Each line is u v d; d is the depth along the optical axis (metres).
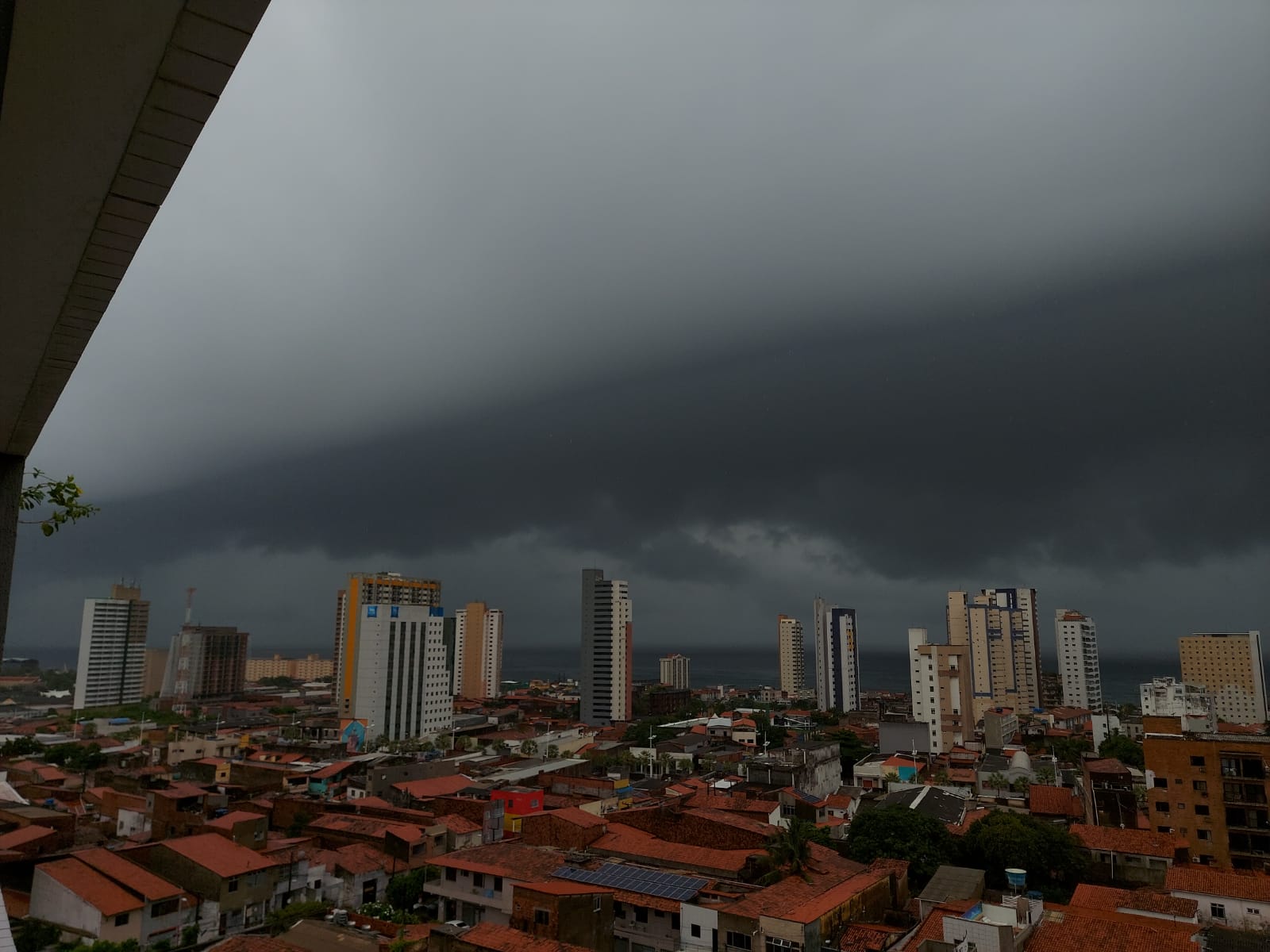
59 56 4.29
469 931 42.88
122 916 50.69
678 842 68.94
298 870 61.38
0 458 10.13
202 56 4.45
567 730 184.88
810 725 189.00
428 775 104.62
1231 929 44.28
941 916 45.22
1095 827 73.38
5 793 91.56
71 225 5.76
